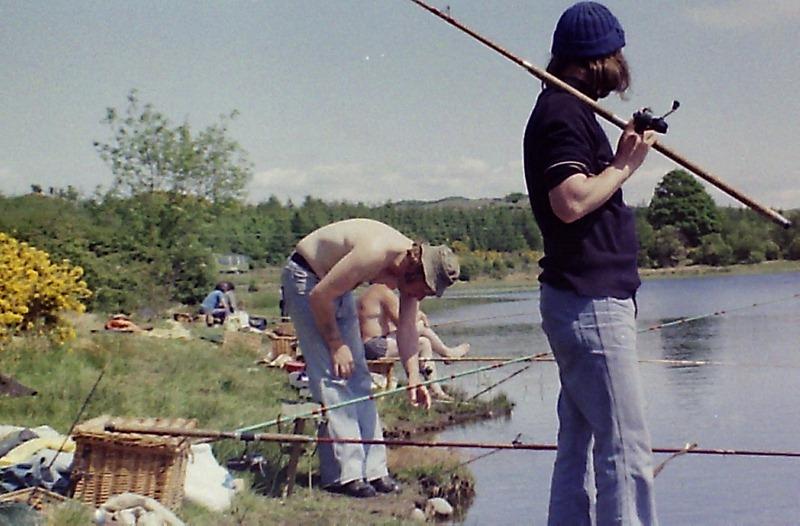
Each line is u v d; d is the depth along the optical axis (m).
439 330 28.72
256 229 46.22
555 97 4.43
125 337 16.45
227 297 24.75
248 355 16.83
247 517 6.70
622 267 4.39
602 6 4.57
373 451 8.10
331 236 7.98
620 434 4.35
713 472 10.02
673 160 4.44
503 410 13.41
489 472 9.70
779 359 19.48
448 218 55.12
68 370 11.79
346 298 8.00
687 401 14.61
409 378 8.27
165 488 6.24
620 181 4.30
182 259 29.61
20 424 8.73
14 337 12.50
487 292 50.34
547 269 4.47
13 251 12.67
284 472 8.05
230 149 32.28
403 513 7.50
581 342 4.36
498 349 22.17
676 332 26.02
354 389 8.00
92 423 6.42
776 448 11.12
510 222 54.53
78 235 25.62
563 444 4.66
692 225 49.66
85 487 6.24
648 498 4.38
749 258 49.28
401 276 8.12
